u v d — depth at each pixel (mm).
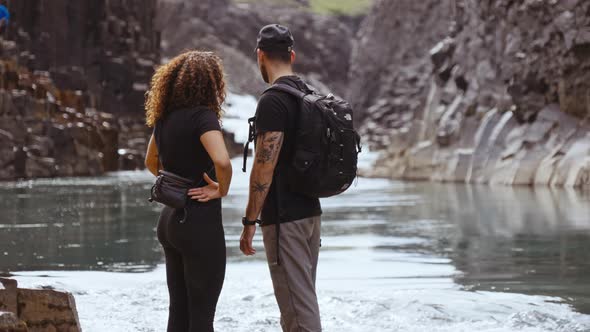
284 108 4461
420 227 12953
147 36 57906
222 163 4363
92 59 51031
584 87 23234
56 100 37312
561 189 20812
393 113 65125
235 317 6199
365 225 13422
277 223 4551
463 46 30859
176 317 4621
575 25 23125
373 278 8172
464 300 6852
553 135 23703
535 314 6102
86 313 6336
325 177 4461
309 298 4570
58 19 46938
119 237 11703
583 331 5699
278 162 4562
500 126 25562
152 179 30625
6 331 4129
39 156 32156
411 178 30047
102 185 26078
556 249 9977
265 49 4660
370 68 70000
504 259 9312
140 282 7879
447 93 31578
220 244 4488
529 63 24672
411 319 6133
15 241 11242
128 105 51875
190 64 4520
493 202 17438
